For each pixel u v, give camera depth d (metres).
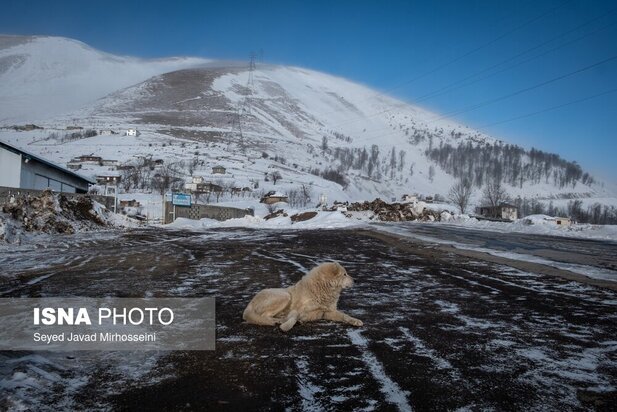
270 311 6.07
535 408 3.58
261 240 20.88
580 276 10.77
